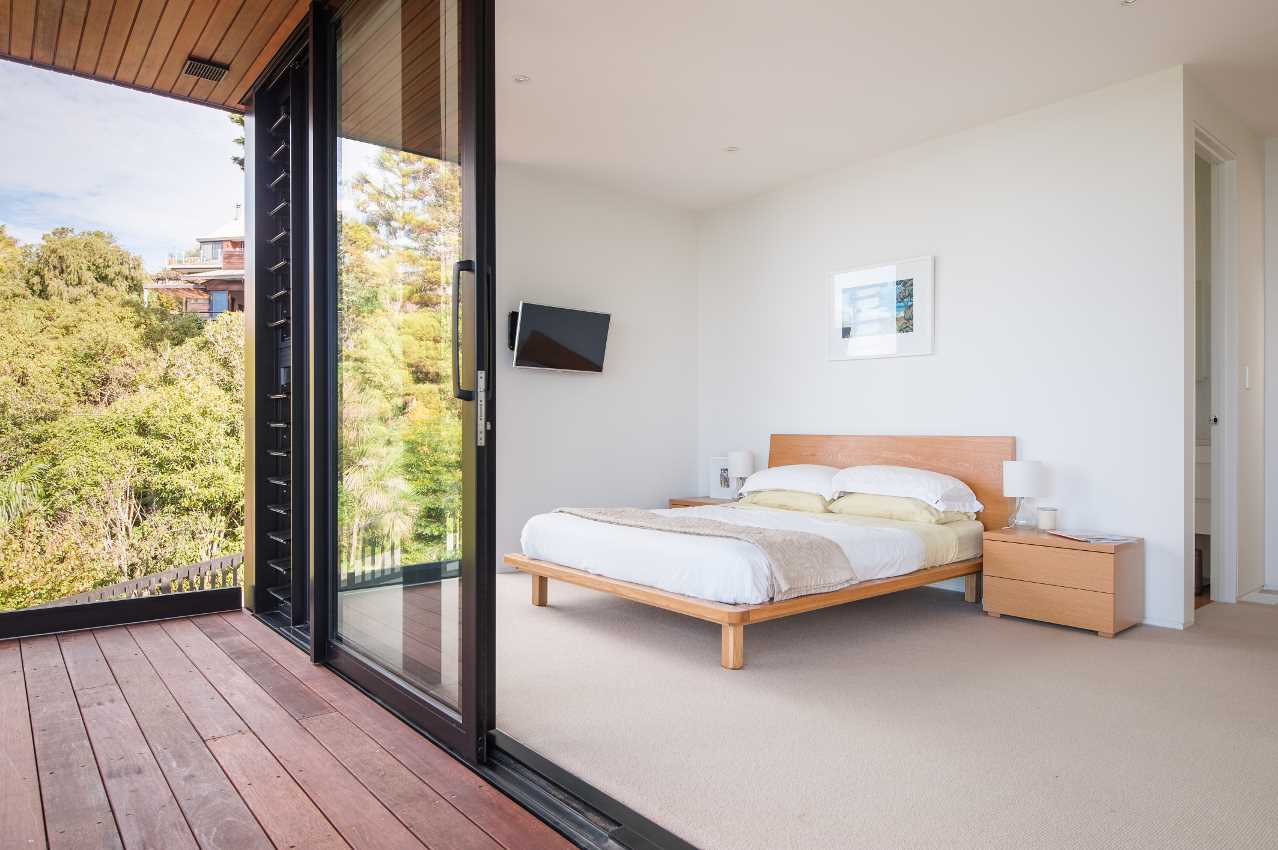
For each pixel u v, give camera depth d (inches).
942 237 185.3
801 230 217.9
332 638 118.7
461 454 82.4
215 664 118.3
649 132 181.8
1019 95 161.6
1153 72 151.1
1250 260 178.5
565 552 154.5
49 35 125.5
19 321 232.2
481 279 79.1
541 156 198.5
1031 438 169.3
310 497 129.3
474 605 80.0
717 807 73.2
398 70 97.0
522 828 68.2
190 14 119.6
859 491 178.9
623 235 229.3
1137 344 153.3
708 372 246.8
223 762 82.0
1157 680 114.4
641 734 92.4
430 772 79.7
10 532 226.8
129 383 247.4
